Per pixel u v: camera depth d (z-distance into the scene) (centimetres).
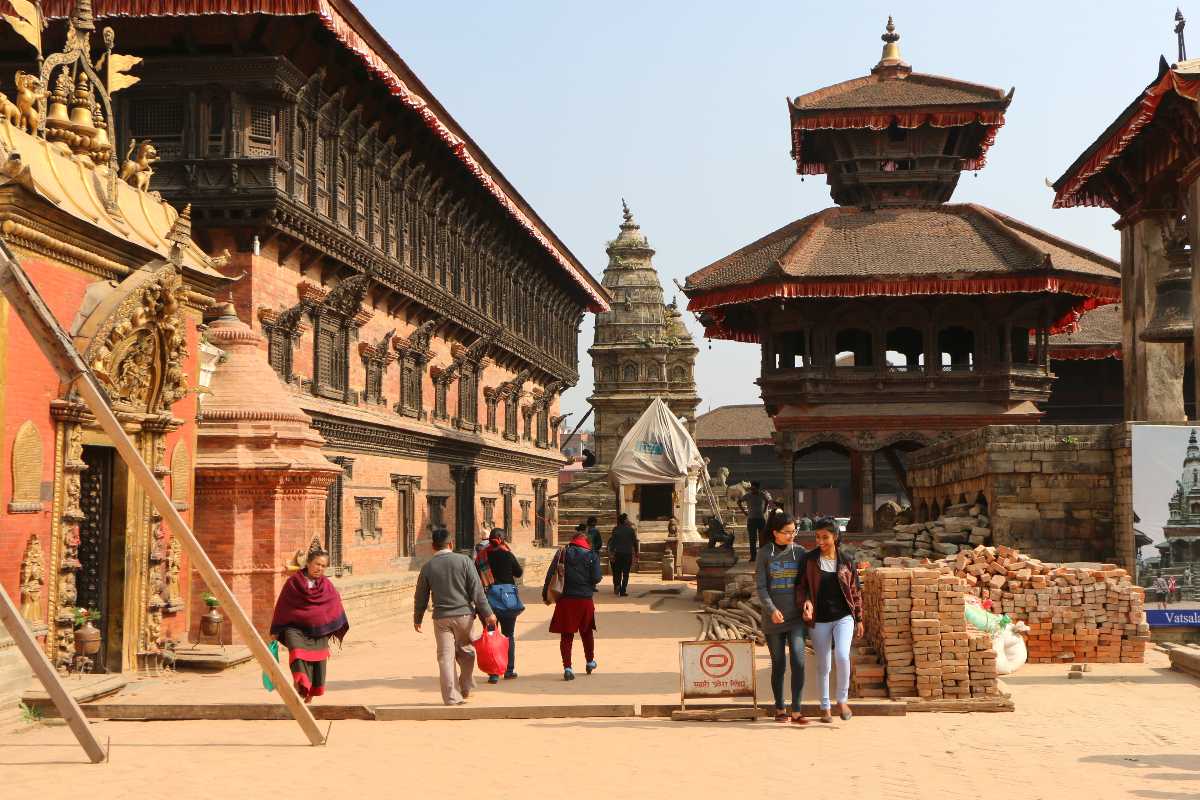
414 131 3234
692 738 1177
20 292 1113
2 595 1016
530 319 5162
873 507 4066
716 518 3209
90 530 1534
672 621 2580
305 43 2481
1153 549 1945
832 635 1273
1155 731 1200
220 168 2342
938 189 4547
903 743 1137
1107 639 1728
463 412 4097
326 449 2720
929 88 4588
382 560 3123
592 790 931
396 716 1312
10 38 2405
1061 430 2230
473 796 910
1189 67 2595
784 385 4072
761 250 4362
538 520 5438
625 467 4725
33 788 921
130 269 1523
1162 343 3247
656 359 8775
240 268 2372
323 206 2727
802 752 1093
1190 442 1956
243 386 2081
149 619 1590
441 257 3734
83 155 1501
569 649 1650
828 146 4691
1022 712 1324
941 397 4025
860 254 4112
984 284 3891
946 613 1363
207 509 1977
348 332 2883
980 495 2441
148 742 1147
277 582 1967
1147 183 3206
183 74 2355
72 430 1373
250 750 1107
